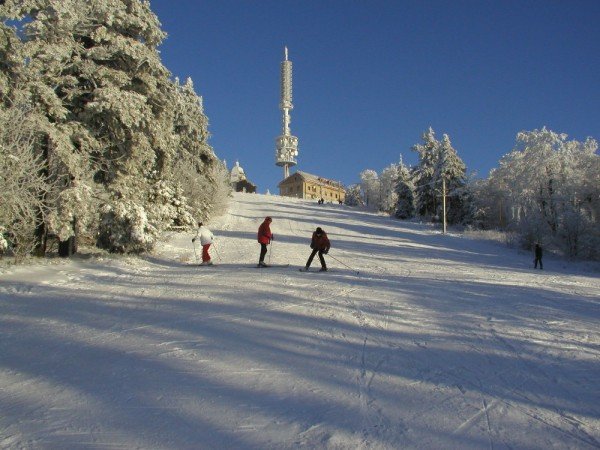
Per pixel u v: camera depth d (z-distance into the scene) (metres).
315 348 6.62
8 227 13.83
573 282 15.38
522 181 54.09
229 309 9.09
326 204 77.38
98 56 16.50
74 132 15.90
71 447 3.77
